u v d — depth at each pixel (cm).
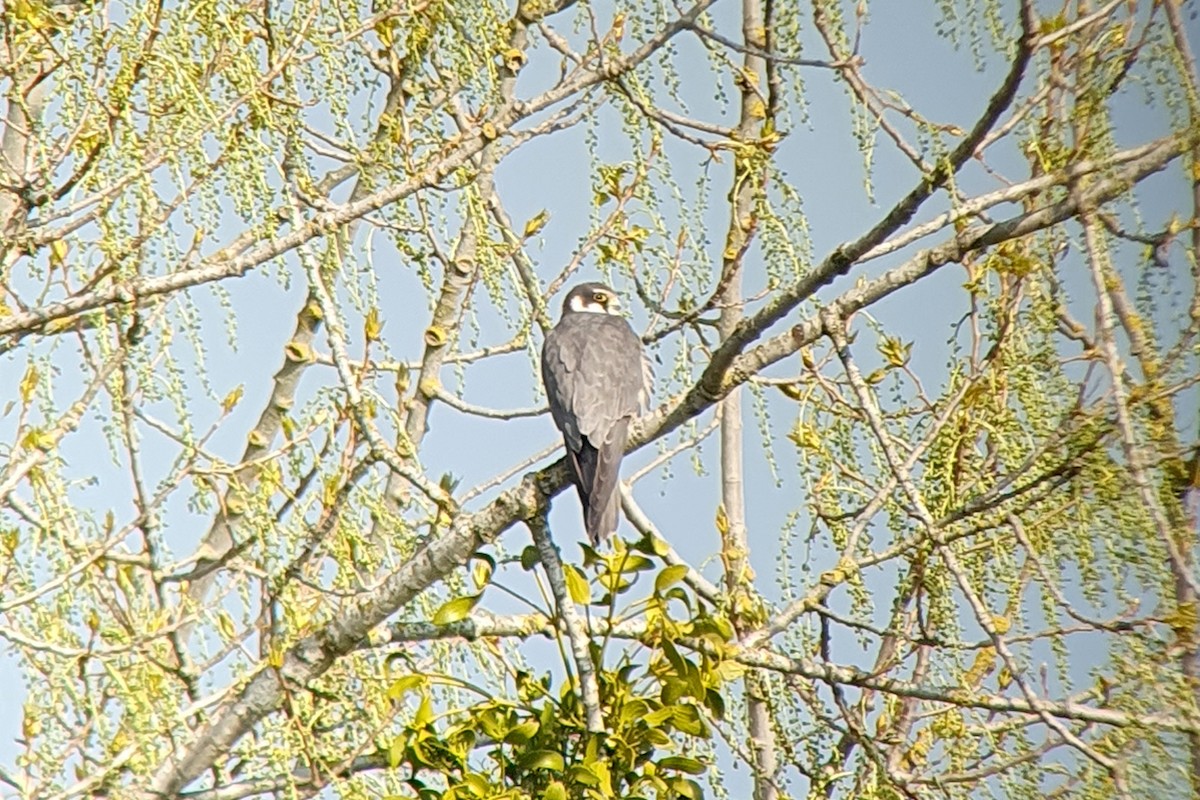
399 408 1189
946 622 1159
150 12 1006
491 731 1030
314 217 1123
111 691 1106
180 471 1148
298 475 1155
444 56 1155
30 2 1025
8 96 1062
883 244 1112
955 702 1141
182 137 1004
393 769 1039
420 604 1188
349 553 1122
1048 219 1063
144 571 1310
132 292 1105
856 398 1173
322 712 1115
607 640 1044
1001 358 1146
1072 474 1050
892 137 1117
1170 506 959
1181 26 925
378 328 1147
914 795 1144
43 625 1057
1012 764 1077
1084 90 964
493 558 1100
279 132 1059
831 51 1116
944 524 1127
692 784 1027
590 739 1009
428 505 1375
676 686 1022
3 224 1162
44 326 1192
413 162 1132
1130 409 958
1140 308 968
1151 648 964
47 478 1074
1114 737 1012
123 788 1123
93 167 1091
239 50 1032
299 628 1105
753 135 1335
